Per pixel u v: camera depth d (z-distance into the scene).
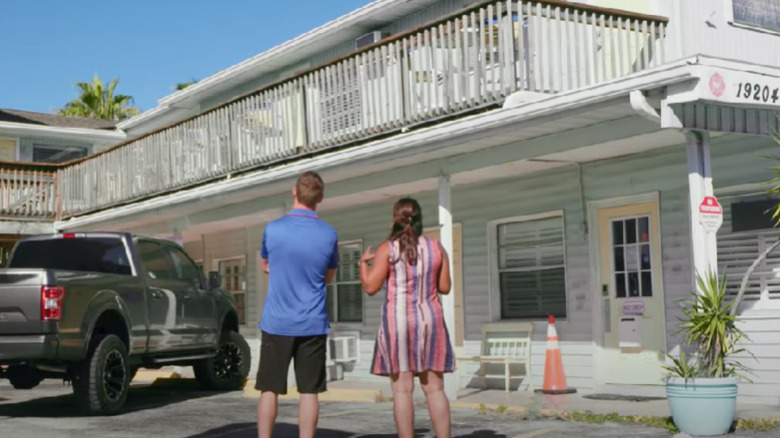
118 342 10.56
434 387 6.47
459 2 16.11
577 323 12.05
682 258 10.84
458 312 13.84
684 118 8.51
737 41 12.41
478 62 10.58
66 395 13.11
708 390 7.84
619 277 11.66
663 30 11.75
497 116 9.95
